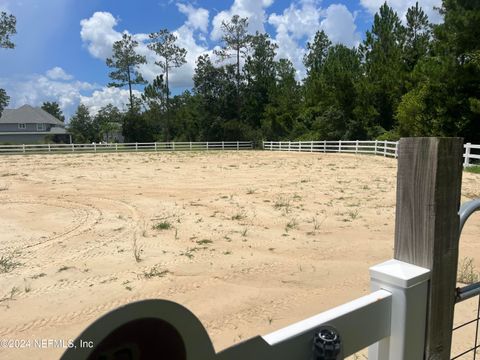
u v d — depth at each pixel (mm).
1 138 55875
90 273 5055
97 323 852
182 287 4613
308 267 5230
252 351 1124
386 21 38719
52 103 96438
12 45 36156
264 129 45594
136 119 51719
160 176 15242
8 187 12711
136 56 59562
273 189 11664
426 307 1524
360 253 5781
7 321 3840
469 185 11258
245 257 5621
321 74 42125
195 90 51062
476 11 18344
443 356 1609
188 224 7566
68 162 22031
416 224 1530
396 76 31766
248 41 51031
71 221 8016
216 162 21484
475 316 3711
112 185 12914
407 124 23578
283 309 4070
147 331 938
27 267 5285
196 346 1012
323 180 13438
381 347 1535
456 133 20516
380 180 13195
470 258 5383
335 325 1325
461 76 19594
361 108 33094
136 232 7047
